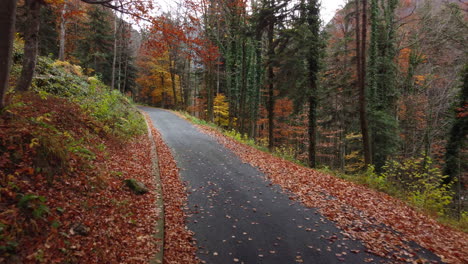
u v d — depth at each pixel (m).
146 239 4.85
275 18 16.34
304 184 9.06
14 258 3.02
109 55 31.61
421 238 5.61
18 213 3.56
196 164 11.08
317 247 5.14
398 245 5.28
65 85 11.66
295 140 30.23
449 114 18.25
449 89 19.08
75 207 4.62
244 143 17.55
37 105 7.12
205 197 7.61
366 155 12.25
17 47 11.33
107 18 26.89
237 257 4.74
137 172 8.36
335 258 4.78
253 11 18.22
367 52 20.38
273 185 8.92
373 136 18.75
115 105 15.15
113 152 9.02
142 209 6.04
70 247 3.69
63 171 5.21
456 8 16.77
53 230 3.76
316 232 5.75
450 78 19.73
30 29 7.57
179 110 37.78
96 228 4.44
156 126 20.81
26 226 3.50
